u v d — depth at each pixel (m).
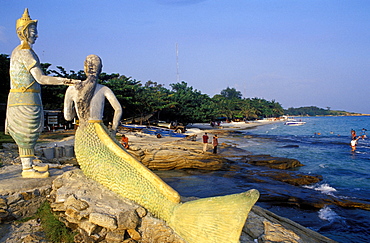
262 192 13.02
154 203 5.80
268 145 33.38
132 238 5.54
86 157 6.60
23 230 6.05
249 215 6.83
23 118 7.41
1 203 6.35
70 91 6.93
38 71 7.22
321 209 11.52
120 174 6.18
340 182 15.84
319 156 25.34
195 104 58.88
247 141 37.81
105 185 6.38
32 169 7.84
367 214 11.02
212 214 5.15
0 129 26.83
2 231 5.98
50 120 31.12
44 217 6.38
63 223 6.01
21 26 7.24
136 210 5.72
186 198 6.74
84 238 5.38
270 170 17.38
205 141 22.30
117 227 5.37
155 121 49.12
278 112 154.62
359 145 33.78
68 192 6.11
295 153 27.14
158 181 5.92
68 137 22.61
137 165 6.26
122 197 6.11
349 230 9.67
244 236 5.95
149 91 52.41
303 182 15.35
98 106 6.93
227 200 5.18
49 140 21.44
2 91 28.36
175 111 53.09
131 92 39.03
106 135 6.74
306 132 59.81
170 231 5.48
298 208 11.69
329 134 53.72
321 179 16.14
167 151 18.97
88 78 6.86
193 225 5.24
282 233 6.23
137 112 42.25
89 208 5.63
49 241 5.68
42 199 6.95
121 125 38.00
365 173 18.23
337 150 29.27
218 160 19.14
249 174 16.61
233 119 106.06
